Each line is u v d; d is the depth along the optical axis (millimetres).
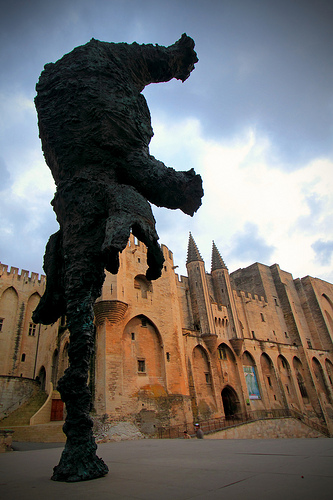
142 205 7371
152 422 28250
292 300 69312
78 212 7664
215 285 52000
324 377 60125
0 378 32031
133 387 29250
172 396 31016
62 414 32438
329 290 78562
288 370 54438
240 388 43344
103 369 27656
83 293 7031
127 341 30984
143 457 7574
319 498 3035
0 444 17453
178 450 8797
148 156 8555
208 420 36375
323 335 67562
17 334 42781
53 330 38125
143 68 9664
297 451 6539
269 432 37500
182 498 3373
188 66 10703
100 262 7426
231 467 5145
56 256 8461
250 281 67375
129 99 8602
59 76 8484
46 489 4352
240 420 40875
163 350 32812
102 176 7938
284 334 61500
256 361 48531
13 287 44688
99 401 26891
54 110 8312
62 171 8180
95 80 8391
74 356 6395
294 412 49406
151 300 34469
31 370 42500
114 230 6574
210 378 40250
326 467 4559
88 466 5289
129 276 33531
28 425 28859
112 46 9375
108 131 8023
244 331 53688
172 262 39844
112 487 4250
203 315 43406
